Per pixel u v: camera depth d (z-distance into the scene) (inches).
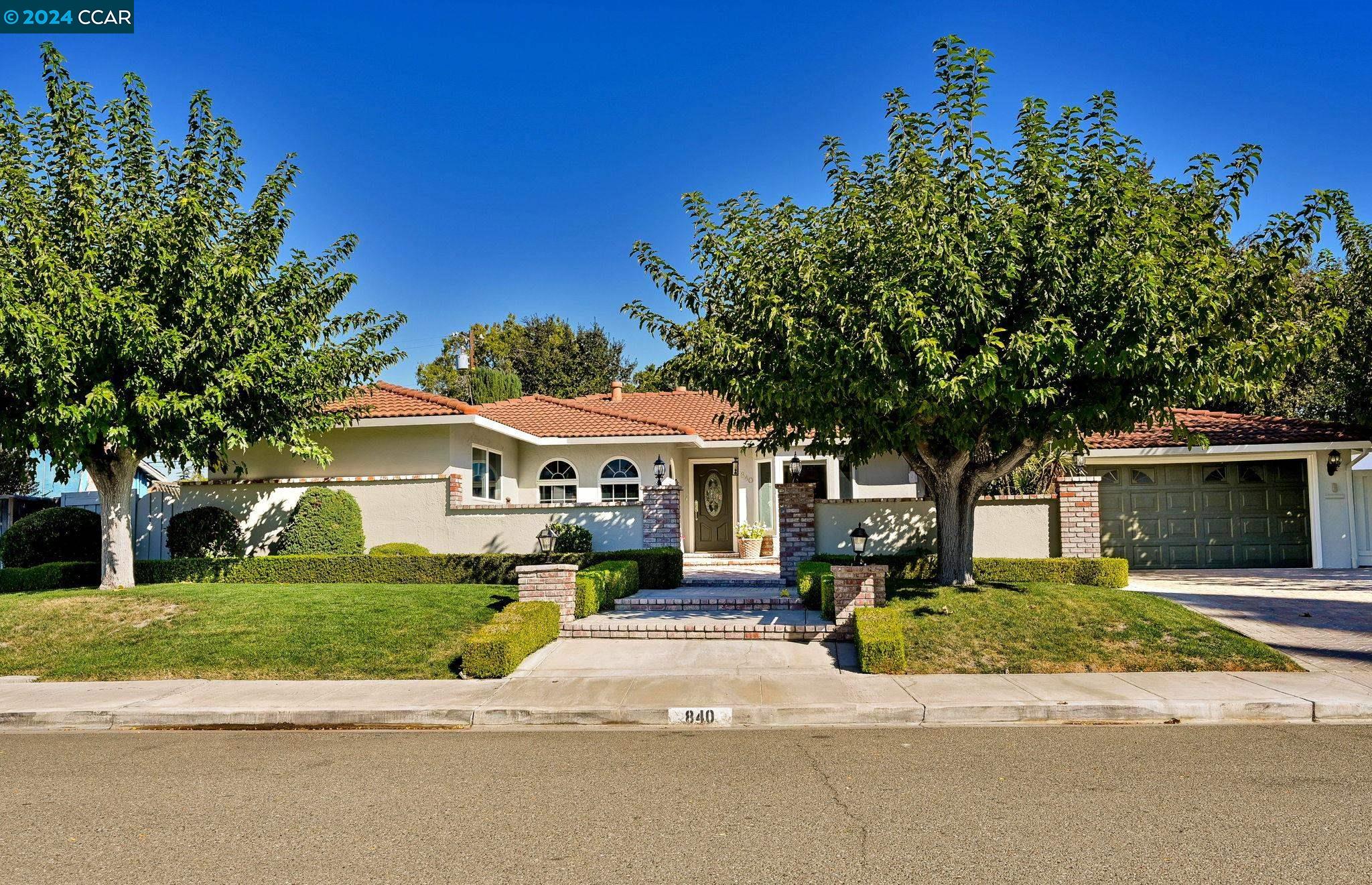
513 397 1384.1
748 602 514.6
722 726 319.6
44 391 473.1
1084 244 389.1
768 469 874.8
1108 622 415.2
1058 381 398.3
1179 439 465.4
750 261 431.8
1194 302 378.3
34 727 337.7
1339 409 765.9
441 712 329.4
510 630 399.2
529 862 185.9
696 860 185.3
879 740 290.5
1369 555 689.0
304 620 457.7
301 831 207.8
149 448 550.6
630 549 634.8
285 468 729.0
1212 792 224.7
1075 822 203.5
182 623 462.0
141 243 515.5
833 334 384.2
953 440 428.5
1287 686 335.6
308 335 574.9
